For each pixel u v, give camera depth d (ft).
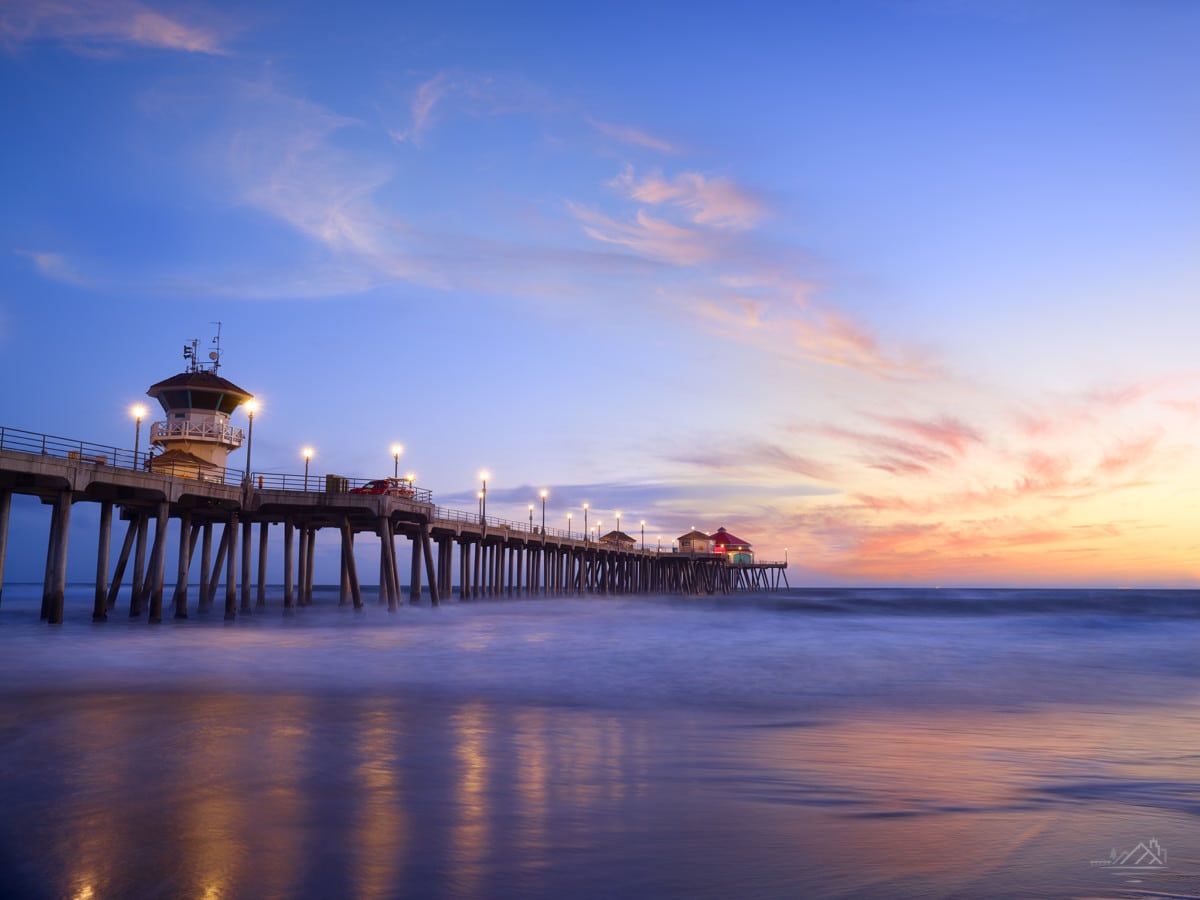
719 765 35.78
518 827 26.08
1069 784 32.45
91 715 49.29
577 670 76.33
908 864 22.45
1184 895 20.18
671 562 410.72
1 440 98.02
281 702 55.06
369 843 24.45
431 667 77.41
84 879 21.65
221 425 155.43
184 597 142.00
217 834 25.40
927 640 123.34
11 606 207.92
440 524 183.73
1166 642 122.62
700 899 19.90
